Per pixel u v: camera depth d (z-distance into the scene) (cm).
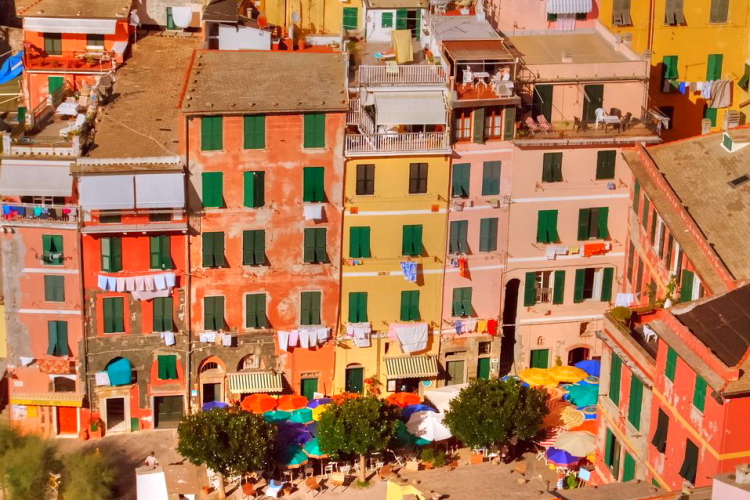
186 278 13325
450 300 13888
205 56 13562
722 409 9569
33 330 13300
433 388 13862
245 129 13012
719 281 10938
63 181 12875
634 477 10969
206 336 13488
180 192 12975
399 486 10819
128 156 12912
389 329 13812
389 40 14675
